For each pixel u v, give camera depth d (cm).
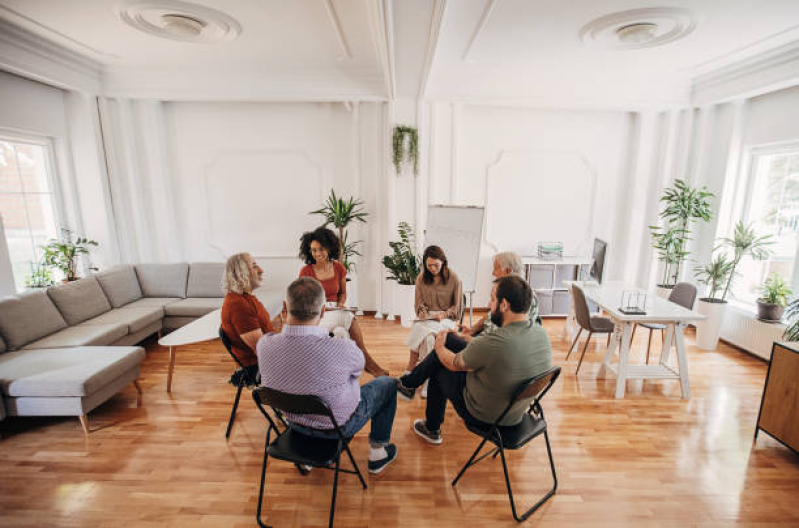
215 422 247
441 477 200
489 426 178
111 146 412
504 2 235
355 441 230
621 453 221
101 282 361
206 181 452
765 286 356
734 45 308
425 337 260
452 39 296
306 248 291
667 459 216
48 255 366
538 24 267
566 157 459
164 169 439
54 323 300
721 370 330
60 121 386
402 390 244
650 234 463
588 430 242
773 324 338
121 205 428
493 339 162
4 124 331
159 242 453
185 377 310
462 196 461
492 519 174
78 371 232
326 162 451
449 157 445
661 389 297
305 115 441
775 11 247
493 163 455
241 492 189
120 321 328
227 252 468
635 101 416
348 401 162
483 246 475
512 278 165
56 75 342
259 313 224
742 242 358
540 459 215
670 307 297
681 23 262
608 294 335
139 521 172
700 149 420
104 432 236
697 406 272
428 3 197
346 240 459
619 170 467
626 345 278
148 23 279
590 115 452
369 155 445
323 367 149
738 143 394
